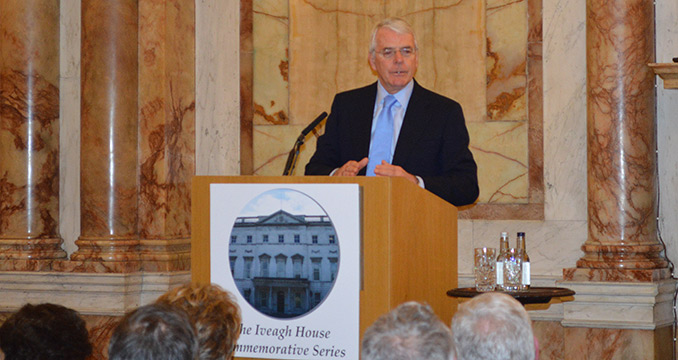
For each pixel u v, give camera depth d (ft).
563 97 20.95
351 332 9.91
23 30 21.12
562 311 20.04
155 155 21.06
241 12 23.31
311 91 23.00
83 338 8.63
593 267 18.95
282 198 10.18
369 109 14.02
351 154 13.91
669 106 19.36
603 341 18.62
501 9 21.75
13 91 21.12
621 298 18.53
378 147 13.73
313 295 10.03
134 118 21.07
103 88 20.85
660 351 18.57
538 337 20.29
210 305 7.96
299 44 23.13
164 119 21.07
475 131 21.90
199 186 10.48
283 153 23.00
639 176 18.84
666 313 18.93
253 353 10.19
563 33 21.01
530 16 21.39
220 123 23.08
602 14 18.99
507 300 7.49
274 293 10.17
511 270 14.33
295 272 10.10
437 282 11.50
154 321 6.93
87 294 20.51
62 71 21.86
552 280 20.35
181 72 21.67
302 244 10.09
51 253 21.25
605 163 19.02
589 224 19.49
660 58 19.31
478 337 7.22
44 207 21.35
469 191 12.73
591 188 19.35
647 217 18.93
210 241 10.40
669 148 19.38
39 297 20.80
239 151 23.08
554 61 21.08
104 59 20.85
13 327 8.37
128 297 20.43
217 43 22.97
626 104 18.83
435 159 13.35
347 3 22.94
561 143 20.92
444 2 22.34
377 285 9.88
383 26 13.82
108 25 20.84
